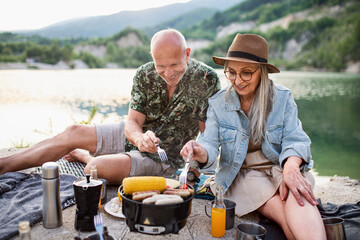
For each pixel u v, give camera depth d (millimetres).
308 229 1758
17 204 2287
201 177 3025
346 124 12602
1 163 2557
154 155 2758
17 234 1940
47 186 1994
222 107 2406
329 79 30609
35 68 57562
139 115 2814
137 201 1706
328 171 5113
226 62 2311
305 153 2094
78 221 1981
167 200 1665
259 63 2180
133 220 1719
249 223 1842
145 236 1985
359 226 2102
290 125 2262
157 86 2699
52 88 18984
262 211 2205
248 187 2246
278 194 2184
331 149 7918
